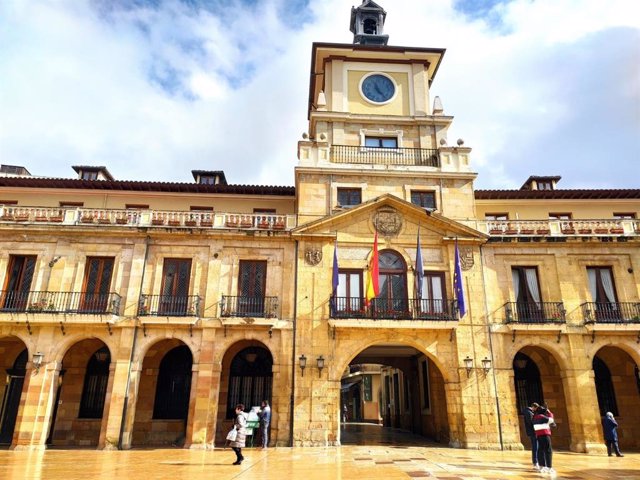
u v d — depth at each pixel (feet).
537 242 65.98
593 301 64.59
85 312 59.16
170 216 66.90
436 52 81.15
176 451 53.57
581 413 59.41
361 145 74.59
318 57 82.53
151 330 60.59
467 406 59.00
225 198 74.23
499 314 63.46
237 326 60.80
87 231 63.87
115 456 48.67
